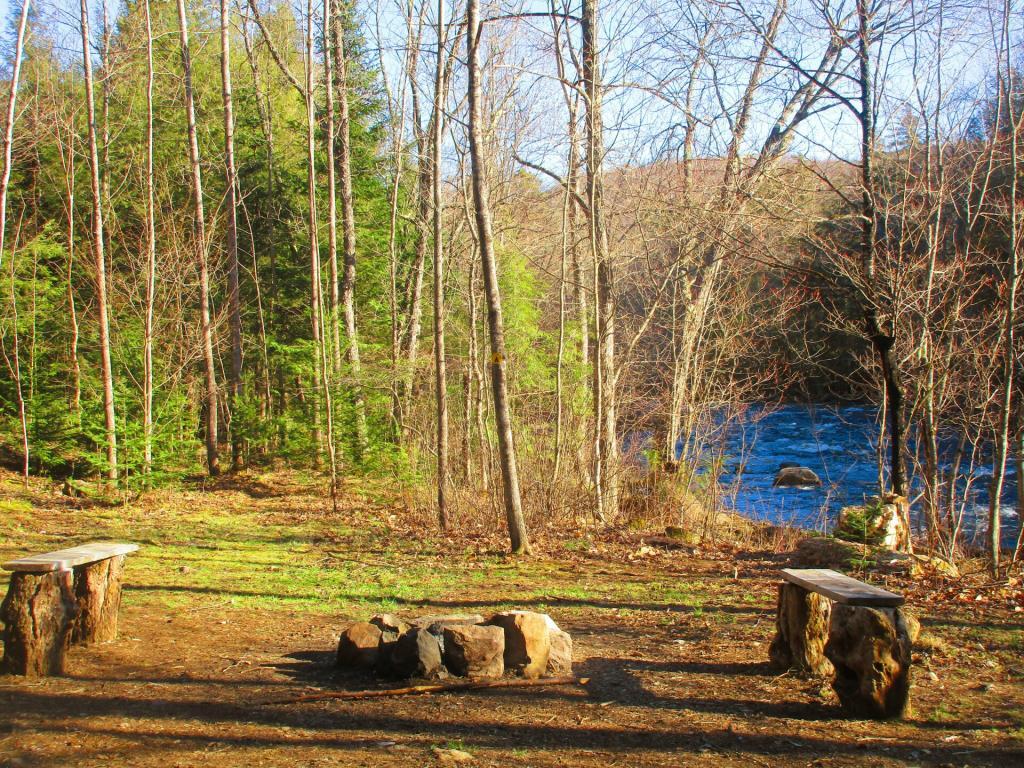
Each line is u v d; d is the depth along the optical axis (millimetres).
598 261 14195
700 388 15922
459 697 4855
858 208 10664
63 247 19344
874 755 3969
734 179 12844
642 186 14438
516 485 10359
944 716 4500
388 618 5629
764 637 6301
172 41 24859
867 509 9352
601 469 13758
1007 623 6551
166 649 5879
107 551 5816
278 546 10828
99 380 16266
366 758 3908
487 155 15805
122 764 3805
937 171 10852
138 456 14055
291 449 17125
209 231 19719
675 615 7145
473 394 17734
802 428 23828
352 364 16953
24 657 5145
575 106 14234
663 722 4438
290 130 26000
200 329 18422
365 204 22719
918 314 10625
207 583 8266
